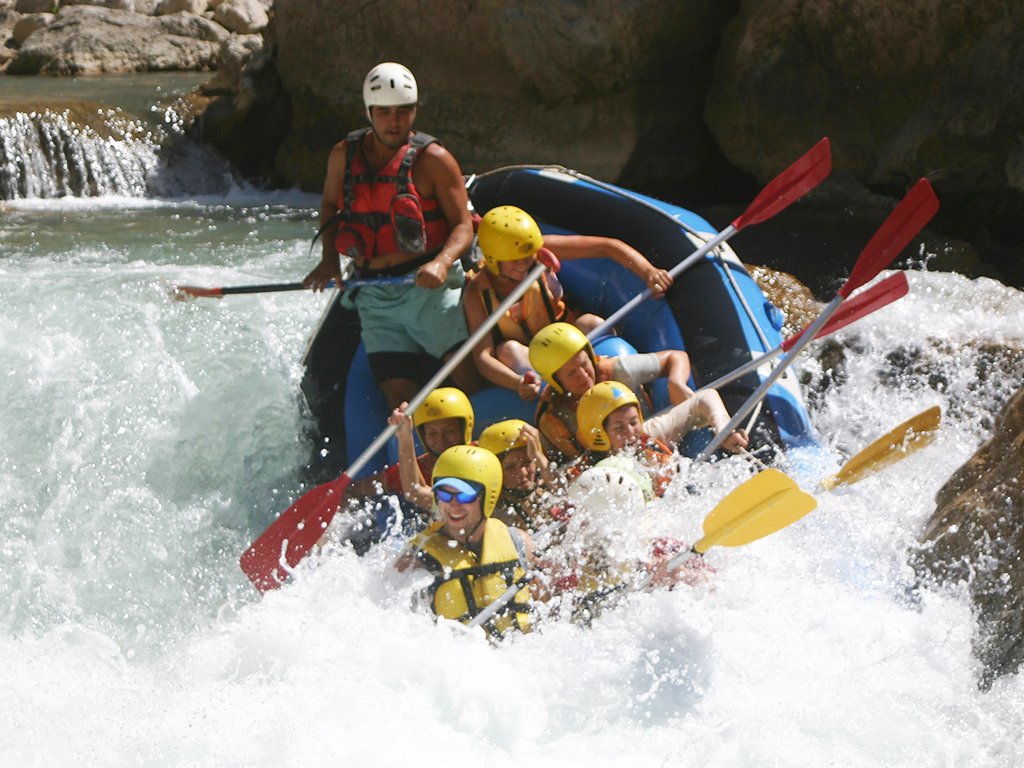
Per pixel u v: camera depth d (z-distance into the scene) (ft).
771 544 48.78
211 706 41.04
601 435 50.08
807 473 53.62
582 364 52.49
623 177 113.91
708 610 44.65
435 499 45.03
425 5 117.19
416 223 57.11
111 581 54.03
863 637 42.98
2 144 120.98
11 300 73.72
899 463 58.34
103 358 67.05
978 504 45.21
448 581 44.37
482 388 60.08
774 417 55.83
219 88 138.82
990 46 92.43
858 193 103.55
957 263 92.12
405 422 51.96
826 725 38.75
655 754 38.32
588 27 108.27
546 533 47.60
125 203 122.11
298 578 49.08
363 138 58.49
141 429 62.28
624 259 62.18
